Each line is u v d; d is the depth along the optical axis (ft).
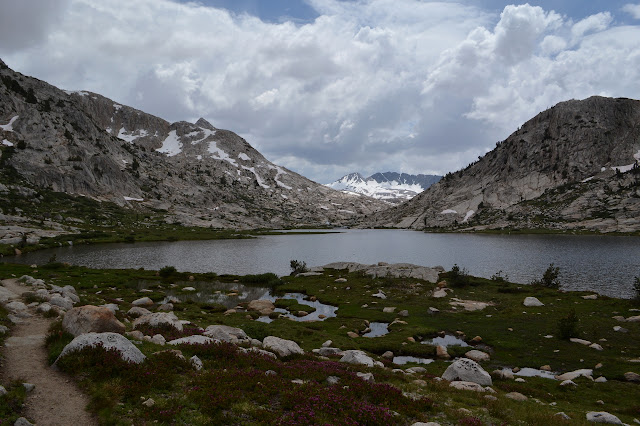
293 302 214.69
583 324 153.69
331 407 51.55
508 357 127.85
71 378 52.80
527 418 61.93
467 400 69.36
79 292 194.08
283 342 96.02
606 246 514.27
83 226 647.15
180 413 45.75
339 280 266.16
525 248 514.68
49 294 126.21
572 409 78.33
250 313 185.16
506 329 154.92
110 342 60.29
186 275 299.58
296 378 66.39
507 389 91.25
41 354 62.08
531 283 256.73
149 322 100.12
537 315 170.30
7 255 388.16
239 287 267.39
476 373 91.76
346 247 587.68
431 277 254.68
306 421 46.09
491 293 219.41
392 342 141.28
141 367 56.03
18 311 90.84
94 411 44.29
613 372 109.19
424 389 75.46
